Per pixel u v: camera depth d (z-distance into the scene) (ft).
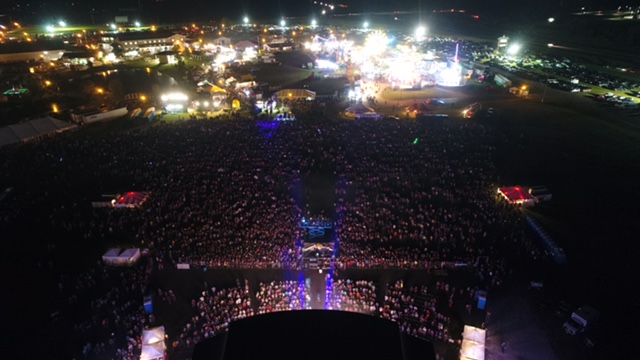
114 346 86.58
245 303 97.09
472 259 110.11
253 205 133.49
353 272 107.55
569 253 113.80
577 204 136.77
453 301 98.63
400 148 174.81
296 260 110.63
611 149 179.01
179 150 171.94
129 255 108.88
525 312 95.35
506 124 207.21
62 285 102.47
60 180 149.69
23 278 104.88
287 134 189.37
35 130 188.14
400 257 111.24
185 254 112.37
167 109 226.38
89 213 130.52
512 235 119.14
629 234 121.60
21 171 156.25
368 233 120.37
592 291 101.04
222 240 117.29
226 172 153.99
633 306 96.48
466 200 136.98
